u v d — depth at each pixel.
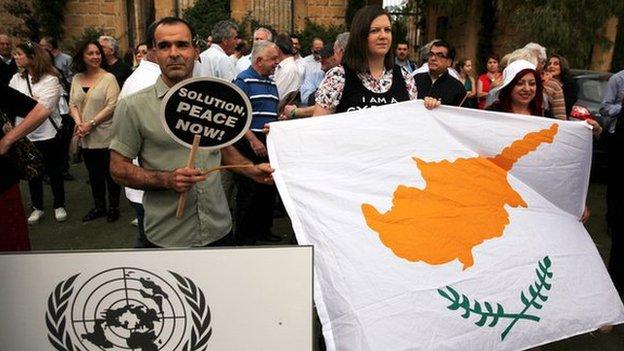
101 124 5.22
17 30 13.25
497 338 2.30
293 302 1.77
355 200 2.44
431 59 4.61
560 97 4.04
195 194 2.36
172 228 2.35
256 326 1.76
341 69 3.00
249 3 13.53
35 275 1.70
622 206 3.40
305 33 13.62
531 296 2.43
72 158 7.44
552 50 10.40
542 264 2.53
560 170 2.88
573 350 3.20
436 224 2.46
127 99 2.27
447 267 2.35
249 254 1.74
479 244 2.47
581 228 2.85
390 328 2.14
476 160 2.75
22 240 2.47
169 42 2.23
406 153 2.62
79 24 14.13
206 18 13.21
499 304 2.34
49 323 1.72
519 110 3.27
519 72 3.19
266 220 4.71
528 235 2.60
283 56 6.34
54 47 8.87
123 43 14.28
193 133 2.10
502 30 13.30
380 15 2.90
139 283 1.73
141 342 1.75
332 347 2.13
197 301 1.74
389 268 2.27
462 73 9.24
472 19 13.40
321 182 2.46
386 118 2.68
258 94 4.37
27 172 2.50
